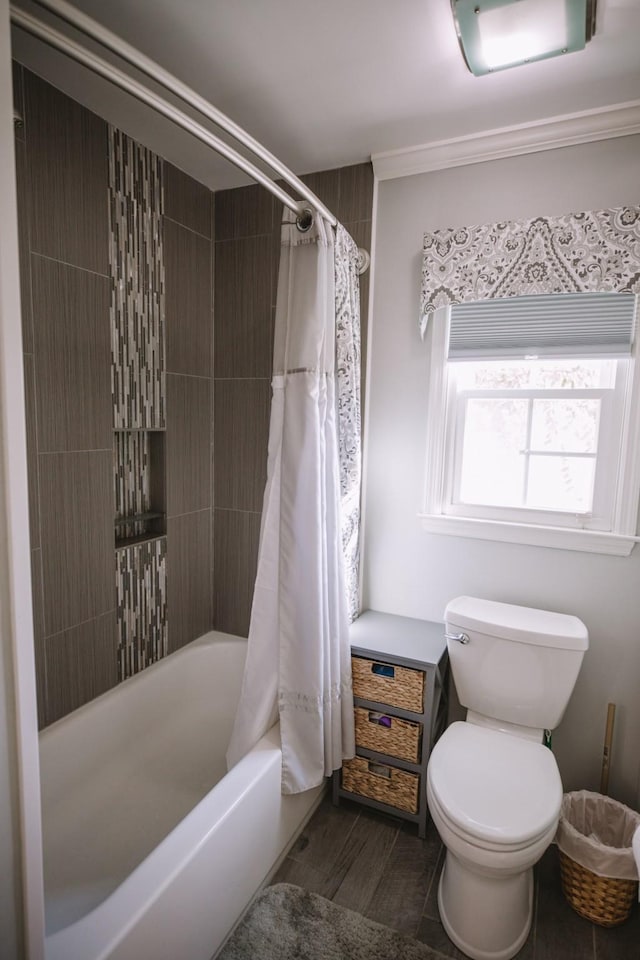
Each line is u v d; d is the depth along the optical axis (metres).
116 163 1.78
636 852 1.31
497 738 1.67
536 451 1.93
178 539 2.23
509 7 1.18
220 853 1.37
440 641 1.90
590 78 1.47
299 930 1.48
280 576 1.66
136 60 0.92
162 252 2.01
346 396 1.83
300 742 1.69
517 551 1.92
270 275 2.19
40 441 1.59
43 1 0.77
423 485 2.05
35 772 0.85
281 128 1.75
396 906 1.57
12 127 0.74
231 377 2.32
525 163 1.79
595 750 1.86
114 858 1.56
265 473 2.29
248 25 1.28
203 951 1.33
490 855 1.31
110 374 1.82
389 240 2.01
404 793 1.83
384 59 1.40
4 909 0.84
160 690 2.11
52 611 1.68
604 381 1.82
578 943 1.48
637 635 1.78
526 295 1.79
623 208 1.63
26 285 1.51
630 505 1.74
